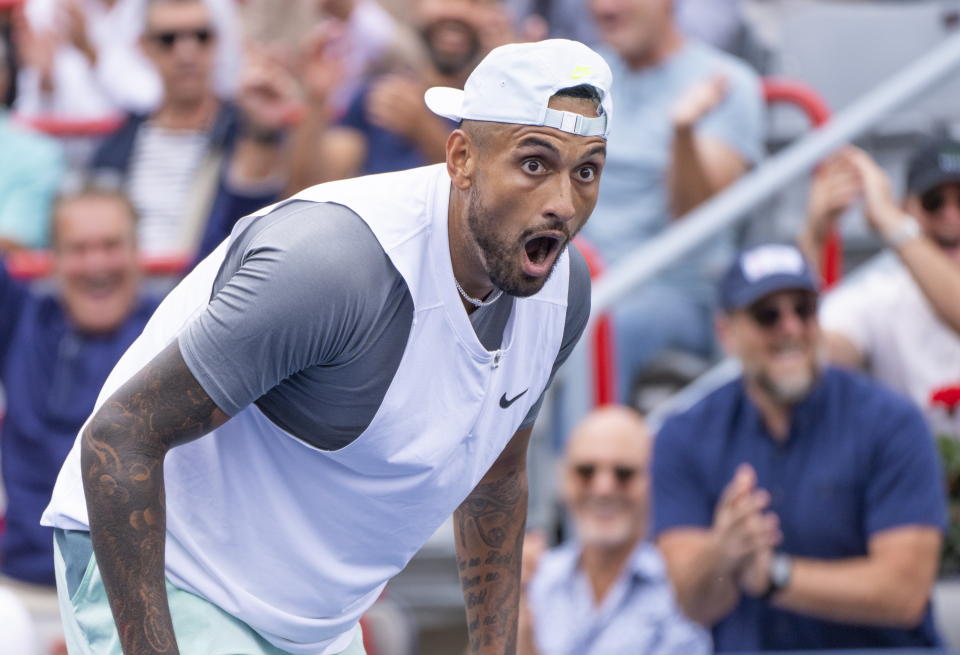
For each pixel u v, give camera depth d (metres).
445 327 7.31
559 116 6.68
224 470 7.75
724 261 17.62
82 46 20.95
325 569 7.96
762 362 13.41
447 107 7.11
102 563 7.04
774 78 20.78
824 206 15.67
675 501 13.75
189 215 17.77
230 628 7.90
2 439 16.33
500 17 18.02
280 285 6.80
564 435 15.54
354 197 7.16
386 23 20.81
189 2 18.12
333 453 7.53
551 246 7.00
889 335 15.25
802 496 13.34
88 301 16.06
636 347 16.73
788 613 13.19
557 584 13.88
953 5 21.12
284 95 17.14
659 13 18.06
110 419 6.98
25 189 18.56
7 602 9.31
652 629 13.41
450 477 7.88
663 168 17.89
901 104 15.10
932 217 15.14
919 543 13.03
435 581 16.52
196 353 6.88
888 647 13.09
